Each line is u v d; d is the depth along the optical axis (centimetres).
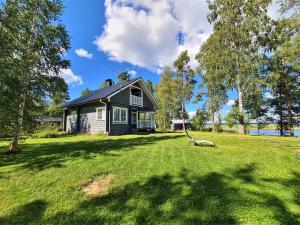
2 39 682
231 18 1758
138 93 2161
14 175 464
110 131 1630
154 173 470
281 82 2222
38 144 928
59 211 327
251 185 408
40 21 812
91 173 471
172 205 332
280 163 573
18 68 720
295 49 1647
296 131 2844
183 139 1110
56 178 446
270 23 1633
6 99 675
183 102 3628
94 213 318
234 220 289
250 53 1786
